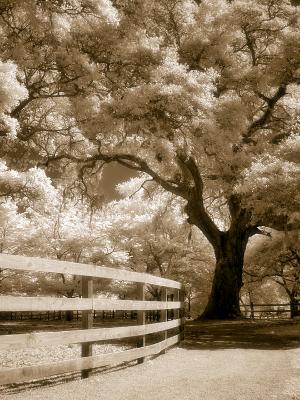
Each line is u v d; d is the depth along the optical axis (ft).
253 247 157.28
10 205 129.29
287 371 22.98
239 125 73.61
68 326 55.26
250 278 165.17
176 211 156.04
